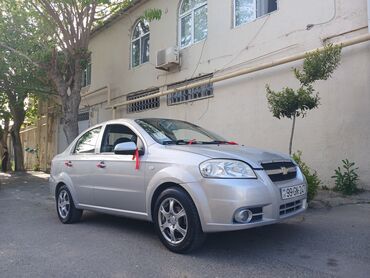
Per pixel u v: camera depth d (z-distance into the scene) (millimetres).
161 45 14125
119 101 16531
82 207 6480
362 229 5605
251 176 4469
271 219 4441
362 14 8156
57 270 4387
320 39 8891
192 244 4559
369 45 7957
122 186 5574
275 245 4980
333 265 4238
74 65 13422
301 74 7586
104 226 6477
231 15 11250
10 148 31078
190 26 12969
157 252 4875
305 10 9227
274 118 9797
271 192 4473
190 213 4535
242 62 10797
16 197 11062
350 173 8047
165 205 4879
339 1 8562
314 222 6086
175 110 13164
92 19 13125
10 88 16609
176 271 4199
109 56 17406
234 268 4227
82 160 6465
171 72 13469
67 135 13203
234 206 4266
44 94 17344
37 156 24641
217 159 4543
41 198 10602
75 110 13320
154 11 11914
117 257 4758
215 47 11711
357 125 8141
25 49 13438
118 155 5770
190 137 5922
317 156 8836
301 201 5031
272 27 10008
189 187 4535
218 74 11570
